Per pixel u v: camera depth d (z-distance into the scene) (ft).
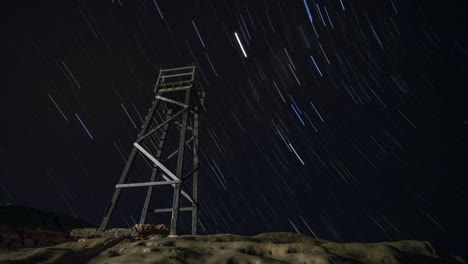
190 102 34.73
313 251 11.39
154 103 33.06
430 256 11.91
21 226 22.22
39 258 10.75
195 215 28.73
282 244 12.04
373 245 11.98
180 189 25.77
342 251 11.52
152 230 21.67
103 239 15.75
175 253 10.77
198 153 32.65
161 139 34.40
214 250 12.01
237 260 10.39
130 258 10.71
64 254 11.39
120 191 26.14
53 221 26.48
